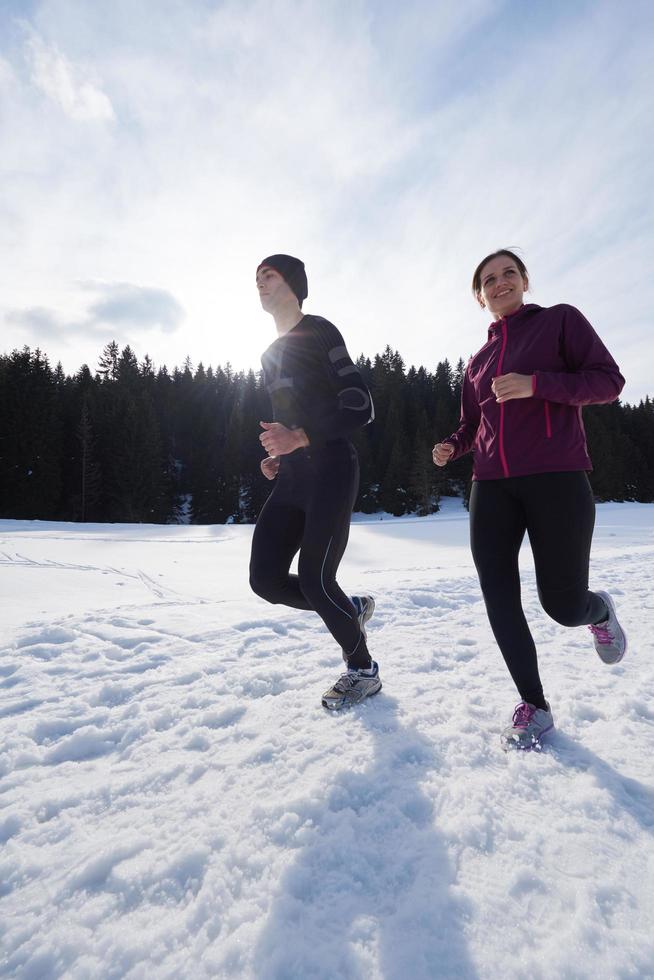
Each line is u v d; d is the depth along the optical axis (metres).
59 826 1.11
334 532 1.71
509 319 1.72
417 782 1.21
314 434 1.73
